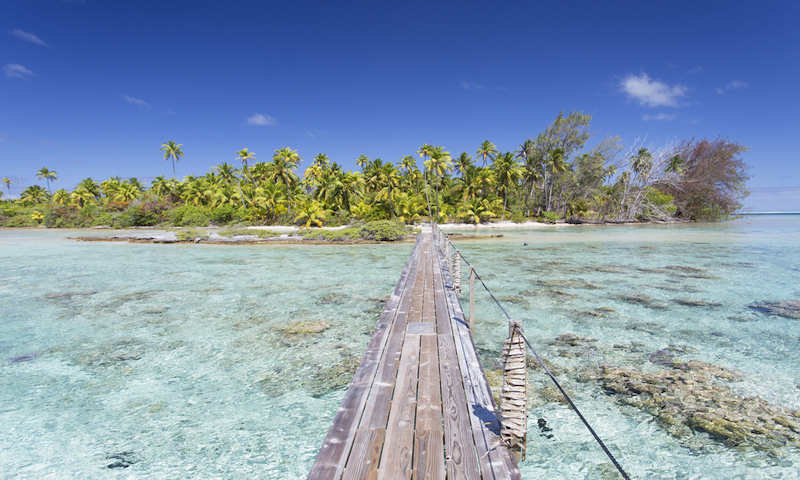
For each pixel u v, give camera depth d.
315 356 6.94
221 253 25.23
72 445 4.33
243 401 5.32
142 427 4.70
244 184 62.94
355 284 13.66
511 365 2.97
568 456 4.05
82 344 7.68
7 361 6.82
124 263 20.12
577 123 55.72
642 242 28.75
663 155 54.59
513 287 12.68
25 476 3.80
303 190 64.06
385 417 3.35
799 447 4.11
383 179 52.22
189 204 62.28
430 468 2.61
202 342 7.73
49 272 17.12
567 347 7.23
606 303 10.52
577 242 29.52
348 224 47.03
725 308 9.90
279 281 14.36
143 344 7.64
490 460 2.66
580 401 5.20
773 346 7.15
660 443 4.23
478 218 55.50
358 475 2.56
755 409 4.91
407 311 6.96
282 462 4.00
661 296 11.27
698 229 44.75
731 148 54.78
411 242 32.56
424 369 4.37
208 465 3.96
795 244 25.98
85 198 78.69
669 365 6.34
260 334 8.20
